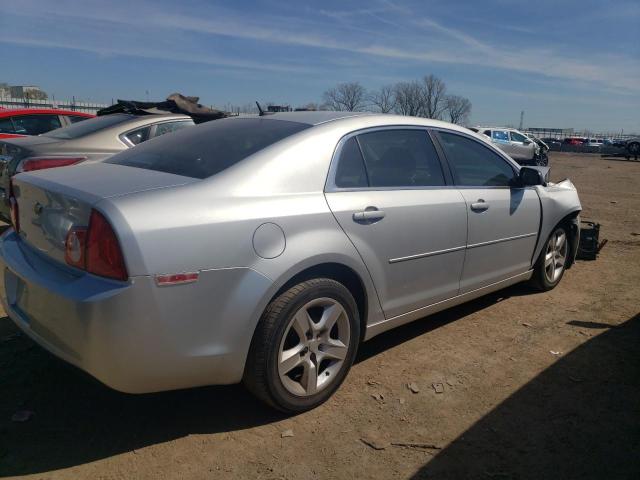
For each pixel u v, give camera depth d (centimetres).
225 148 307
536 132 9094
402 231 335
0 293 312
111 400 305
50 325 252
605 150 4659
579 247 654
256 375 273
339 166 316
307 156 302
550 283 516
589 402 319
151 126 661
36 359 346
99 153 602
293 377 299
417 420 296
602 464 262
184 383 256
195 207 253
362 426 289
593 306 482
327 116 347
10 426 276
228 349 258
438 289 375
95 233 237
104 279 236
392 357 371
